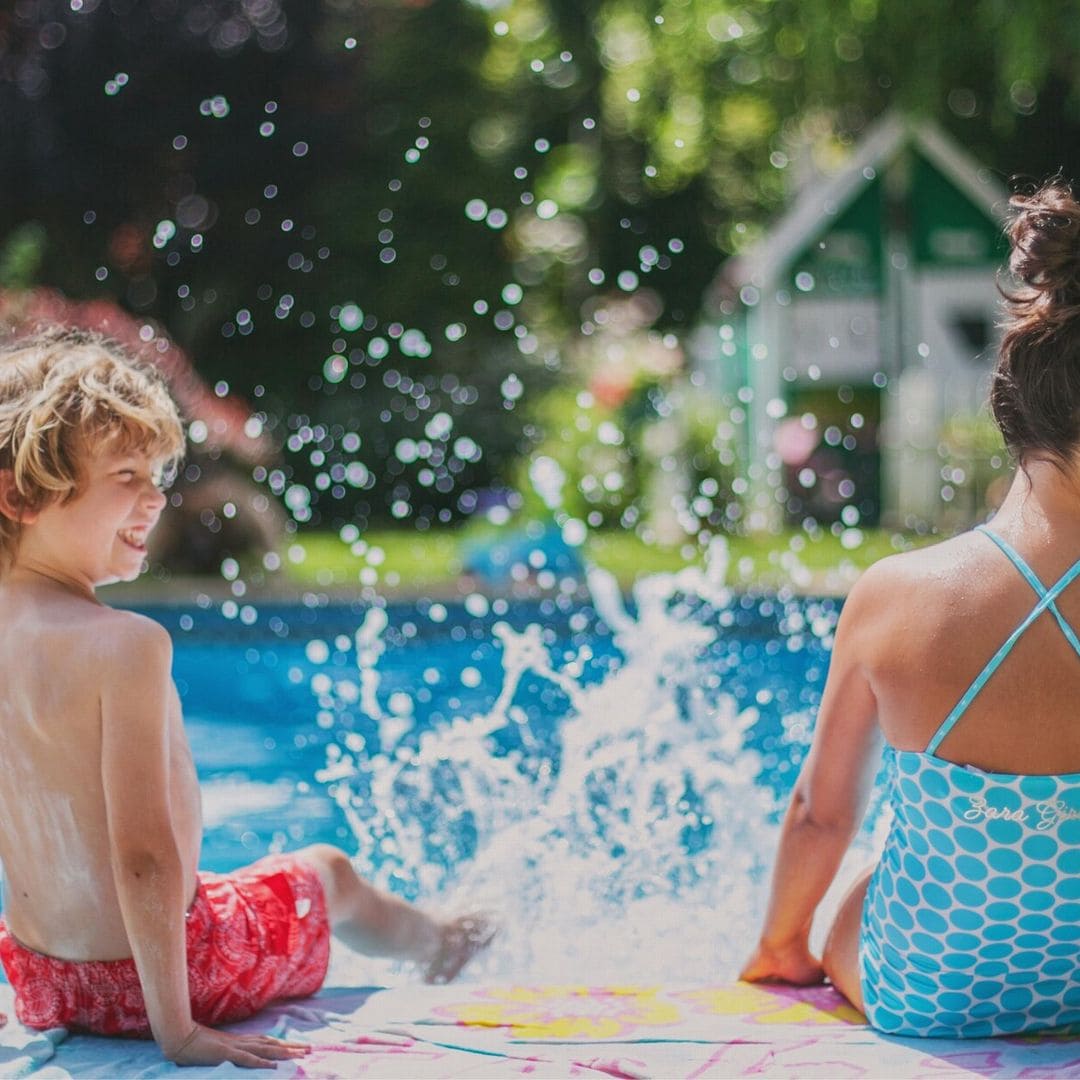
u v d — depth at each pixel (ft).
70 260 42.50
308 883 6.89
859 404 37.68
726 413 36.99
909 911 6.02
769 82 40.40
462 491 42.68
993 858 5.78
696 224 54.70
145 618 6.02
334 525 41.98
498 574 27.22
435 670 20.70
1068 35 30.73
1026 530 5.86
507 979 8.86
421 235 51.26
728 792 12.93
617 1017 6.49
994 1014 6.12
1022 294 5.86
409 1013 6.61
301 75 47.70
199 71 45.44
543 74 52.29
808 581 26.50
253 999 6.52
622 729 14.55
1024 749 5.72
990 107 41.39
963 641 5.77
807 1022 6.41
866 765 6.42
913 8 33.71
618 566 28.55
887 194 37.70
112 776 5.82
